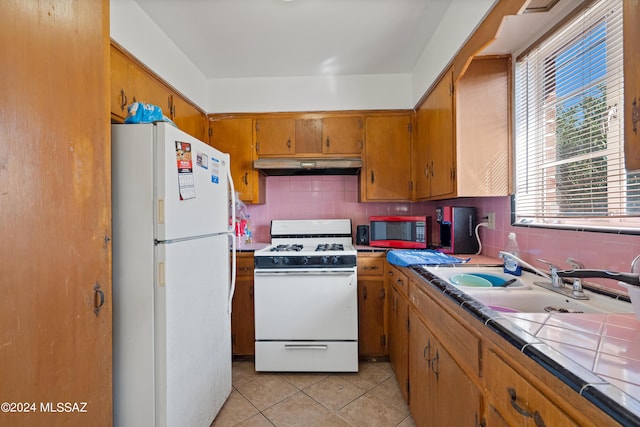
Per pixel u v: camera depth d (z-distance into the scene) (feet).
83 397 2.94
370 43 6.48
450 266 5.00
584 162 3.84
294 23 5.76
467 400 2.92
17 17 2.31
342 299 6.55
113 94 4.76
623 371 1.74
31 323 2.44
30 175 2.42
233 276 5.64
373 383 6.23
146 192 3.69
